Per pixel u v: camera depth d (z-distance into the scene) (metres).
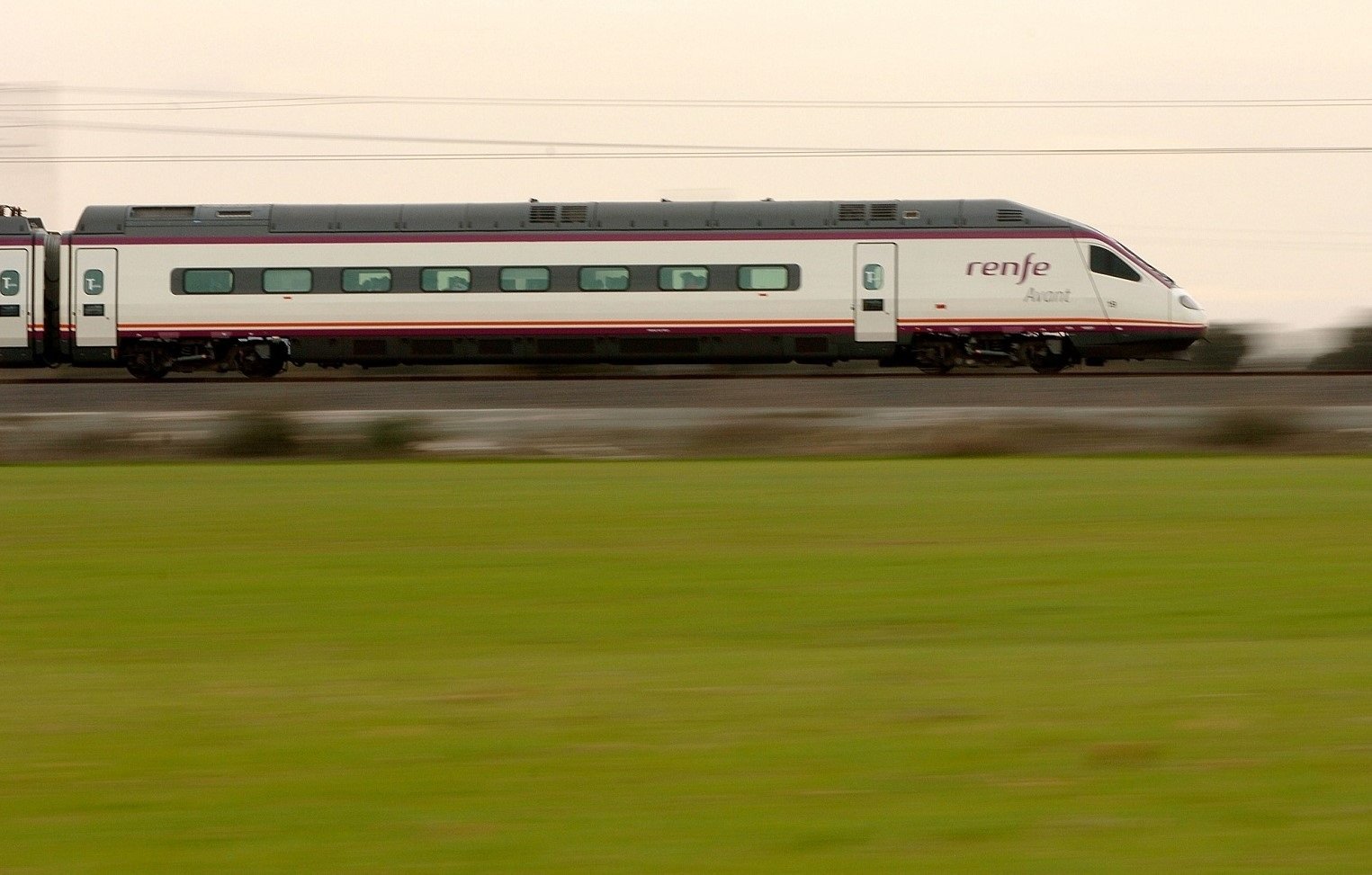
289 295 133.25
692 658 35.47
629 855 21.62
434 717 29.41
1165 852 21.50
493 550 52.00
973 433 85.62
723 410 100.94
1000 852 21.62
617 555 51.03
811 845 21.97
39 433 87.25
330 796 24.39
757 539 54.25
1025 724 28.39
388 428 86.25
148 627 40.34
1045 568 48.00
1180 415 94.12
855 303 132.00
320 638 38.81
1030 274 131.75
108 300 134.00
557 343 133.25
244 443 85.00
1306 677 32.06
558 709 30.00
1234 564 48.62
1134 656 35.06
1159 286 132.25
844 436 86.56
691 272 132.38
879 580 46.28
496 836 22.44
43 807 23.89
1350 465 77.81
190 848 21.98
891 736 27.70
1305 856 21.23
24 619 41.50
